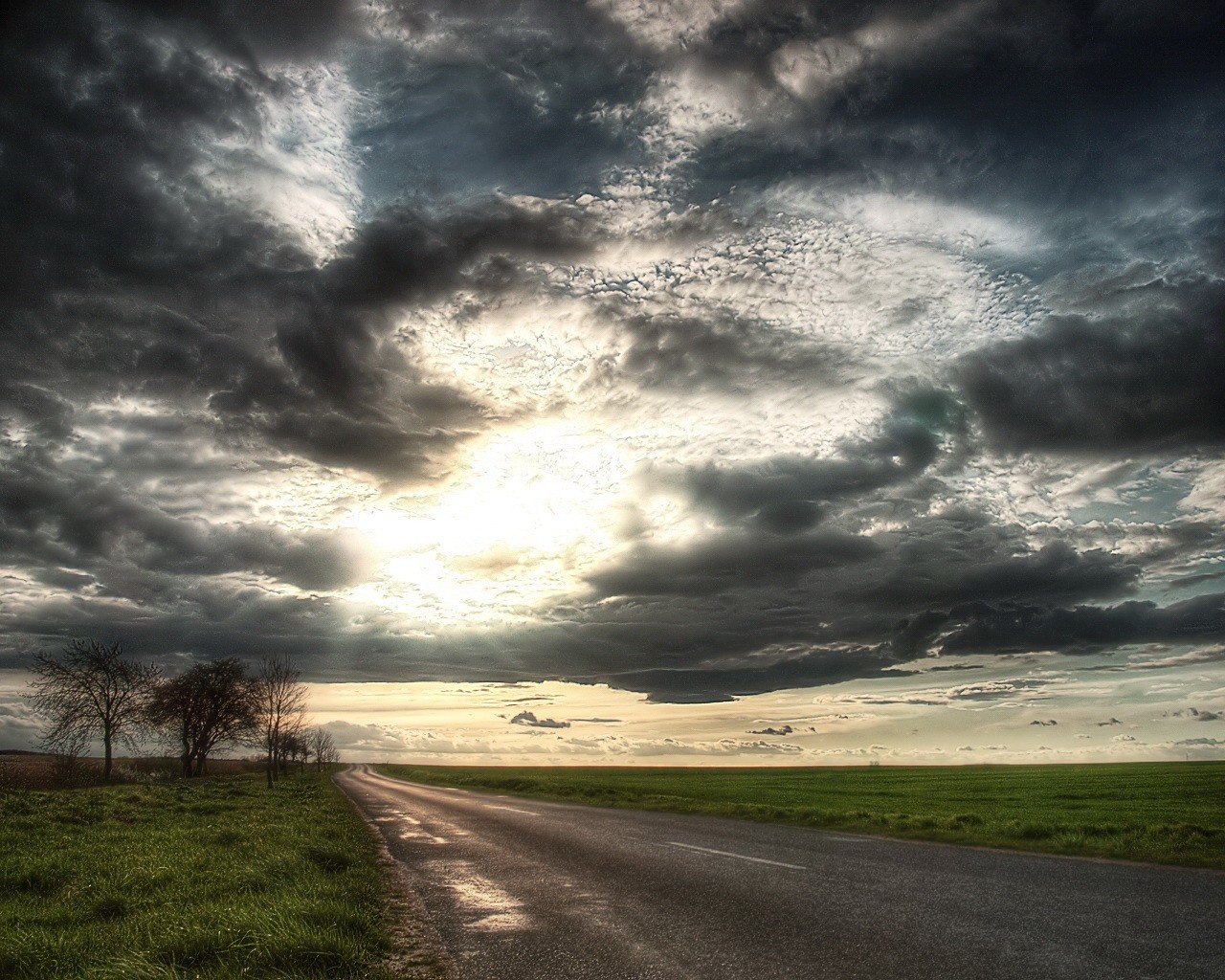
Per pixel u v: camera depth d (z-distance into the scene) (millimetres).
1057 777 68812
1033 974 6156
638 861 14031
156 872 12469
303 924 8094
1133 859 12812
